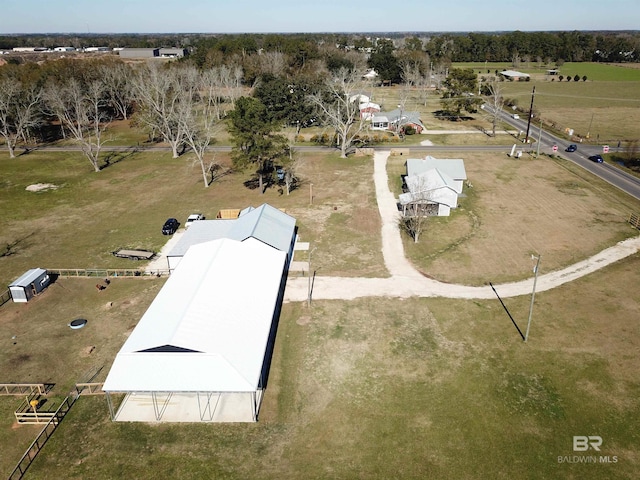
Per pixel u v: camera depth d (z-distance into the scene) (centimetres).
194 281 3609
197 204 6356
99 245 5206
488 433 2800
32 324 3850
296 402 3050
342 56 16300
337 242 5206
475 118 12050
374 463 2622
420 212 5284
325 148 9181
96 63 12700
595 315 3844
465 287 4312
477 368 3312
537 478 2527
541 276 4459
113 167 8181
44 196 6775
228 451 2702
